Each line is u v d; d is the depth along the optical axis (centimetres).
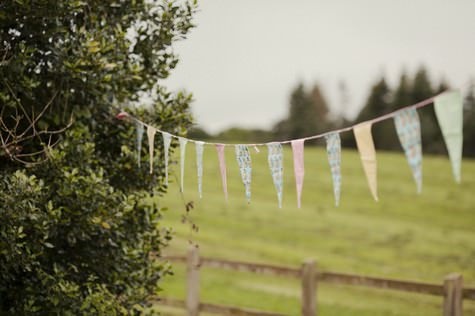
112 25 508
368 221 1766
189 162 2466
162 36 511
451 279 612
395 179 2303
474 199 1989
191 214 1750
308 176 2417
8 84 439
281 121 6431
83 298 479
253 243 1502
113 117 509
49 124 480
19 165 472
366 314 965
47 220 417
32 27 455
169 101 526
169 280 1135
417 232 1636
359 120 5819
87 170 462
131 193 512
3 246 404
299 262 1352
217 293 1087
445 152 3869
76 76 451
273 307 1012
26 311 439
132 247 509
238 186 2209
